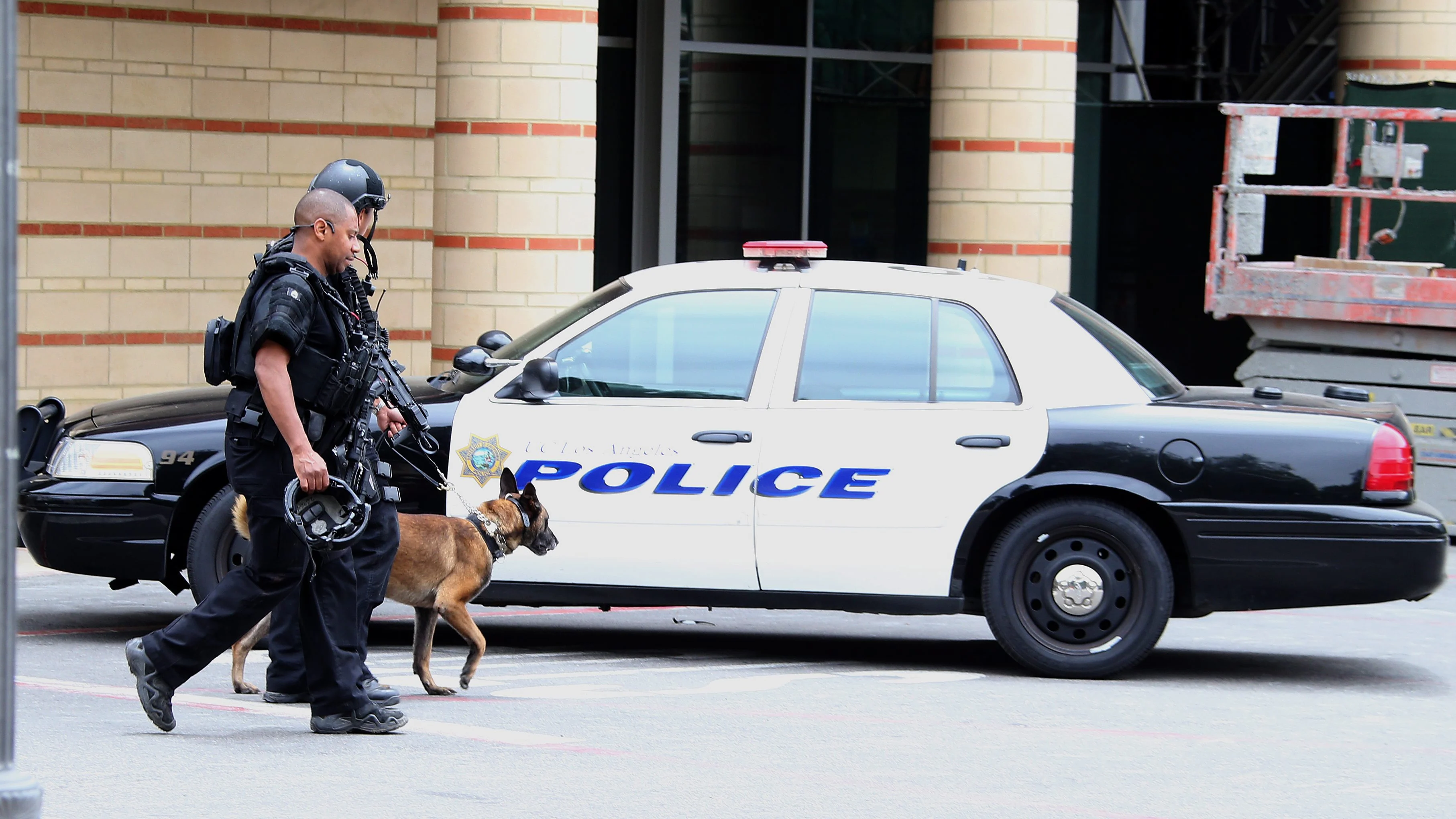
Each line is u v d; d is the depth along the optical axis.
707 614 28.89
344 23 42.47
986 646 26.06
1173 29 55.72
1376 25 42.84
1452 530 34.38
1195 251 52.94
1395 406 24.61
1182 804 16.73
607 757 17.92
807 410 22.77
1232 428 22.56
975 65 41.41
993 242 41.69
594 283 49.22
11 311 11.86
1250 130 35.69
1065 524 22.56
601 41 48.50
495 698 20.97
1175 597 23.19
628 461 22.77
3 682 12.10
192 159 41.19
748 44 49.69
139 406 24.81
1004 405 22.73
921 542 22.53
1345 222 35.91
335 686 18.36
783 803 16.31
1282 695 22.53
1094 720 20.52
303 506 16.84
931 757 18.38
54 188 39.78
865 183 51.34
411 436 22.81
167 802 15.58
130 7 40.22
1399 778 18.06
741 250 50.25
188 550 23.20
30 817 12.15
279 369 16.62
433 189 42.97
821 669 23.67
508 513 21.05
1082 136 53.53
